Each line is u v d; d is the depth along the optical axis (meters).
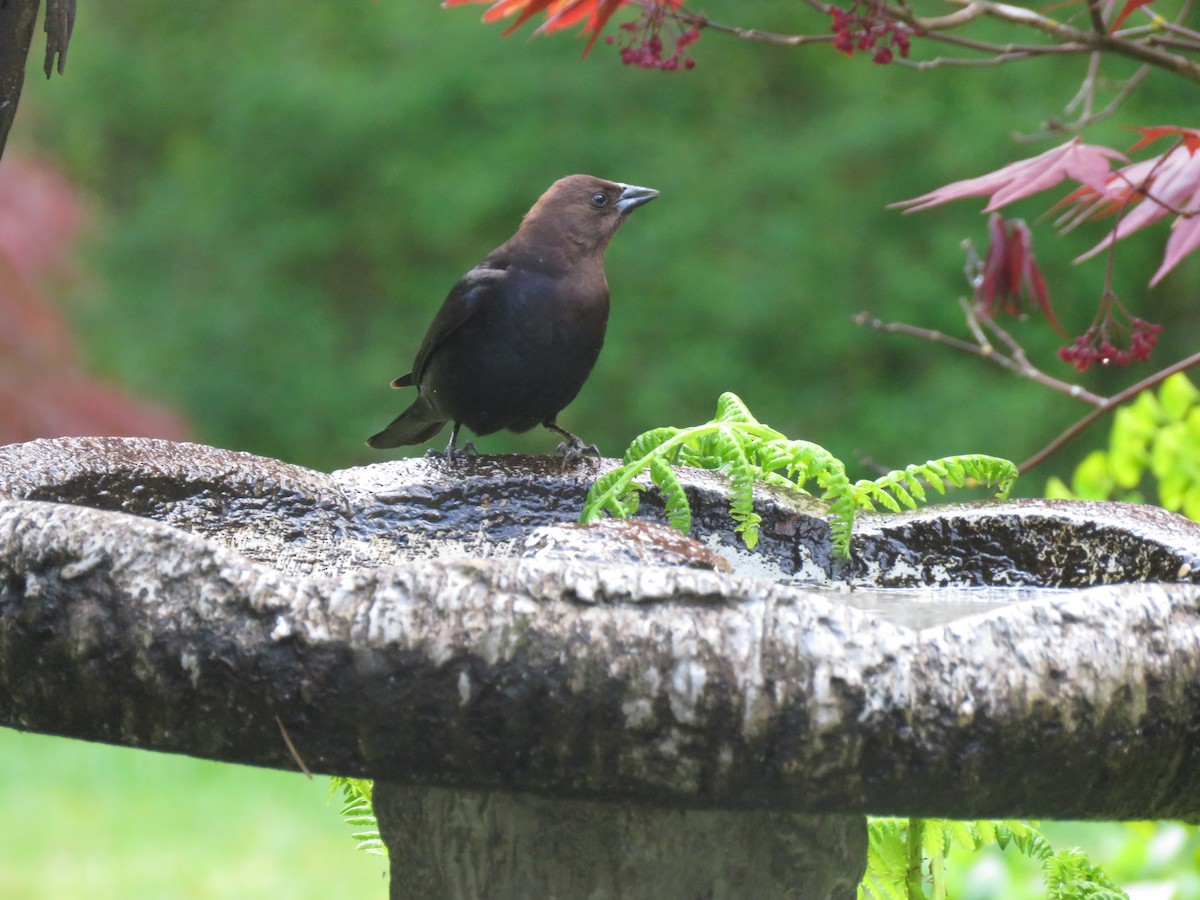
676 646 3.01
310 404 22.84
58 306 12.55
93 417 11.49
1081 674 3.12
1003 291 5.73
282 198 23.84
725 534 5.24
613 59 23.16
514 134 22.95
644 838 3.93
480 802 4.02
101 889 11.09
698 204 22.30
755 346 21.91
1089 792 3.22
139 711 3.23
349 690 3.08
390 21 23.92
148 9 25.28
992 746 3.08
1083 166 4.57
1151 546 4.48
